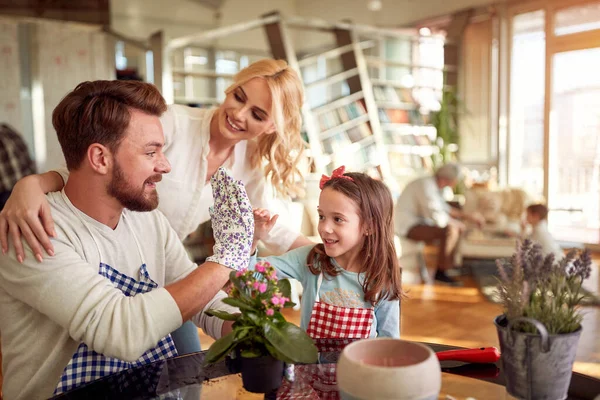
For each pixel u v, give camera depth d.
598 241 6.10
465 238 4.62
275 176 1.71
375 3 8.12
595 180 6.27
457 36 7.15
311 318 1.28
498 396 0.83
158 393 0.87
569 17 6.20
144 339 0.94
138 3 7.83
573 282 0.77
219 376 0.93
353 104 6.32
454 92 7.22
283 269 1.35
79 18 6.78
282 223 1.75
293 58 5.62
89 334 0.94
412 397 0.63
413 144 6.88
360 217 1.21
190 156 1.58
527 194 5.12
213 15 8.51
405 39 6.89
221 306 1.20
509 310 0.78
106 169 1.01
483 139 7.13
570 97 6.30
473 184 5.43
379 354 0.71
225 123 1.55
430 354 0.67
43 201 1.01
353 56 6.36
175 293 0.97
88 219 1.07
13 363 1.06
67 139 1.01
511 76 6.79
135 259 1.16
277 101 1.51
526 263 0.79
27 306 1.04
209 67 8.45
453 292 4.16
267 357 0.84
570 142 6.37
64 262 0.97
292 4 9.44
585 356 2.68
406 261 4.95
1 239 0.99
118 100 1.00
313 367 0.96
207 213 1.71
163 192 1.58
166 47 4.86
